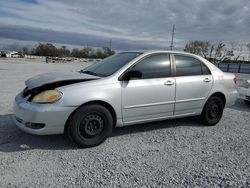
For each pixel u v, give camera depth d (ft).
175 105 16.05
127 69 14.38
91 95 12.87
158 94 15.14
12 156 11.82
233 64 126.82
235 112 23.21
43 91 12.59
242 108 25.34
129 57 15.47
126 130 16.28
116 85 13.71
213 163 11.99
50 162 11.43
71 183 9.76
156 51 15.85
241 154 13.20
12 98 24.61
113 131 15.98
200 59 17.75
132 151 13.02
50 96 12.34
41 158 11.78
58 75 14.75
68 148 13.03
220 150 13.64
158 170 11.07
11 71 59.77
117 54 17.39
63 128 12.71
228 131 17.08
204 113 17.76
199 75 17.30
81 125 12.87
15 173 10.31
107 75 14.23
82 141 12.97
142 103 14.62
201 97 17.24
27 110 12.28
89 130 13.14
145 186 9.77
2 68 68.85
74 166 11.15
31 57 223.92
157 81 15.11
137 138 14.94
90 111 12.96
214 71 18.17
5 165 10.93
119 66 14.70
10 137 14.03
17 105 13.01
